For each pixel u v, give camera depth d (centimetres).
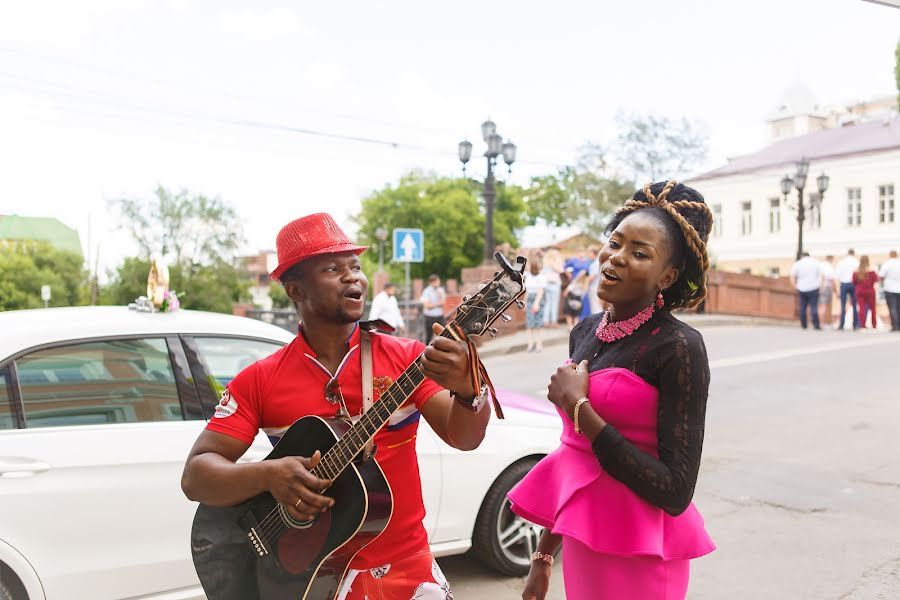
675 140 3659
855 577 412
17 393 321
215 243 6078
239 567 210
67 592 312
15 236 5834
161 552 330
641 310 210
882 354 1329
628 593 203
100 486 319
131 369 346
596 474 207
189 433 344
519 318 1795
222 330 375
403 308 2095
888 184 3744
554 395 212
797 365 1204
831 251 3956
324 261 200
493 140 1922
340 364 206
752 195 4294
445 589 207
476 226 5112
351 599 197
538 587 238
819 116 6469
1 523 301
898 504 529
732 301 2356
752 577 418
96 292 5884
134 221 5909
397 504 203
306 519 195
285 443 200
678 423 195
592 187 3731
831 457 658
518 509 231
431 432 403
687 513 211
